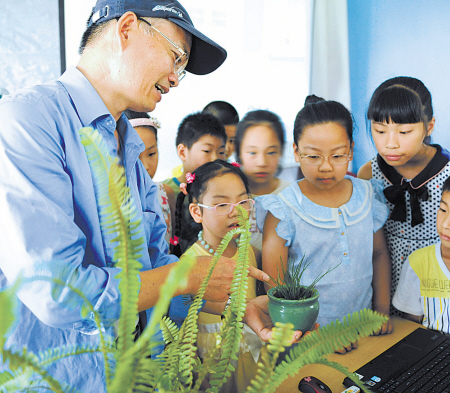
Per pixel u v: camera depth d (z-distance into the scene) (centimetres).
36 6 128
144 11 76
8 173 61
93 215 77
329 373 87
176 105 142
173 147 143
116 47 77
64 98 75
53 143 68
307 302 68
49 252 59
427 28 126
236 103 149
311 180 119
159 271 67
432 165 120
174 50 80
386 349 96
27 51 129
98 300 58
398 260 127
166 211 140
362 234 118
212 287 67
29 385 35
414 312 121
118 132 91
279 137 144
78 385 73
